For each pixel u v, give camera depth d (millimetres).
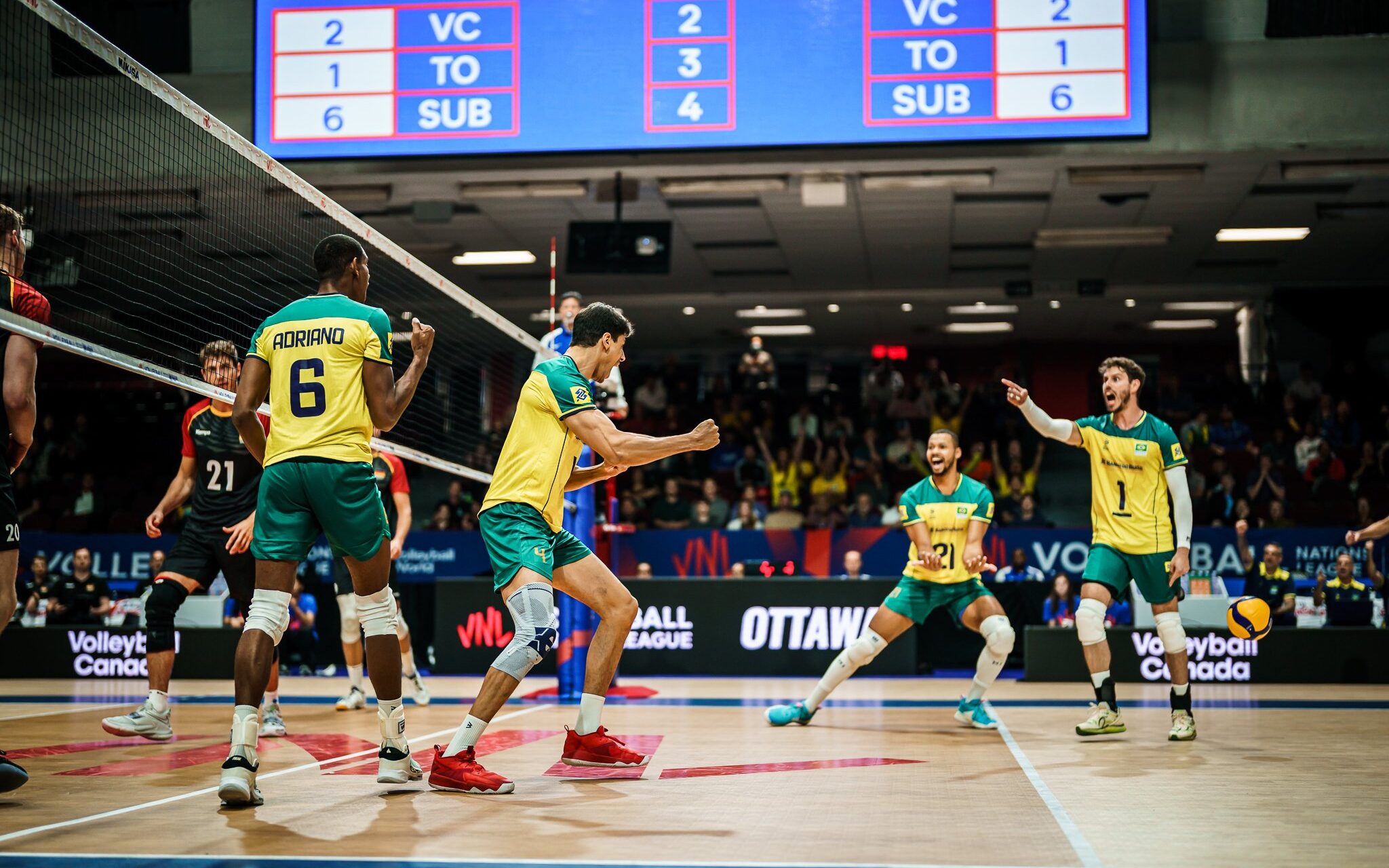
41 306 3555
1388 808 3254
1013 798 3412
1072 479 17625
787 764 4195
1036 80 10141
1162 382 18406
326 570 11289
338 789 3541
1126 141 10062
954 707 6746
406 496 6863
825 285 17703
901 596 5684
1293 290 17781
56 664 9336
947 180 12008
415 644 11719
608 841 2721
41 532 12711
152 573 10883
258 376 3488
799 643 9391
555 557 3955
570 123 10461
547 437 3783
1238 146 11008
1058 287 17562
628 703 7047
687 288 17797
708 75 10398
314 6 10594
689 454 17188
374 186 12430
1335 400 16906
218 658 9094
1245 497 13914
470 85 10500
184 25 11477
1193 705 6867
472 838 2744
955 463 5730
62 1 10438
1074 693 7887
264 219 10867
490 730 5363
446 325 15266
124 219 10398
